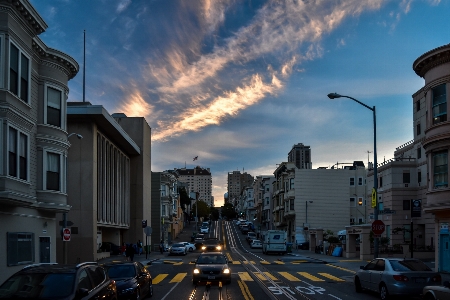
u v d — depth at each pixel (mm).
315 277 24766
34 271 9719
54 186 24344
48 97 24344
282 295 17547
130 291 14492
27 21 20938
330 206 73125
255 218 135375
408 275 15656
